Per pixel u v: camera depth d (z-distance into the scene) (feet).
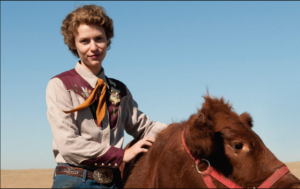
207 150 8.42
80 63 11.68
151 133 12.09
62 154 9.75
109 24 11.41
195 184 8.77
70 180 9.95
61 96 10.41
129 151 10.12
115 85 11.99
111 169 10.39
